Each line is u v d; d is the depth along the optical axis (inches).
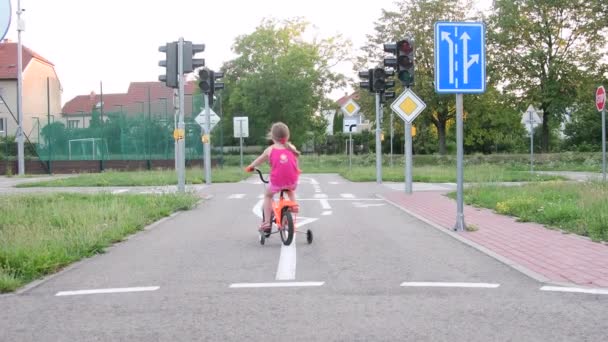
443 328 185.8
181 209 568.1
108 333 186.4
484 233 389.1
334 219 480.7
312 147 2691.9
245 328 188.5
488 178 913.5
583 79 1667.1
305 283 250.7
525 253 314.0
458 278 257.9
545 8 1683.1
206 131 955.3
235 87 2249.0
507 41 1723.7
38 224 397.7
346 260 303.1
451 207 558.3
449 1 1813.5
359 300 221.0
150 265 297.3
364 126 2945.4
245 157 1841.8
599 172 1306.6
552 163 1519.4
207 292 237.6
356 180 1032.2
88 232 357.1
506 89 1744.6
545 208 453.1
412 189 800.3
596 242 342.6
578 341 172.9
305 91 2137.1
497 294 228.2
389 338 176.6
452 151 2534.5
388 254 319.3
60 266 291.9
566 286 240.1
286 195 364.2
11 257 283.4
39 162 1521.9
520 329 184.1
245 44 2347.4
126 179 1001.5
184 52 673.0
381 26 1886.1
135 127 1533.0
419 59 1844.2
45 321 200.5
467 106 1841.8
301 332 183.3
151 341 177.9
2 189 884.0
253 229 430.3
